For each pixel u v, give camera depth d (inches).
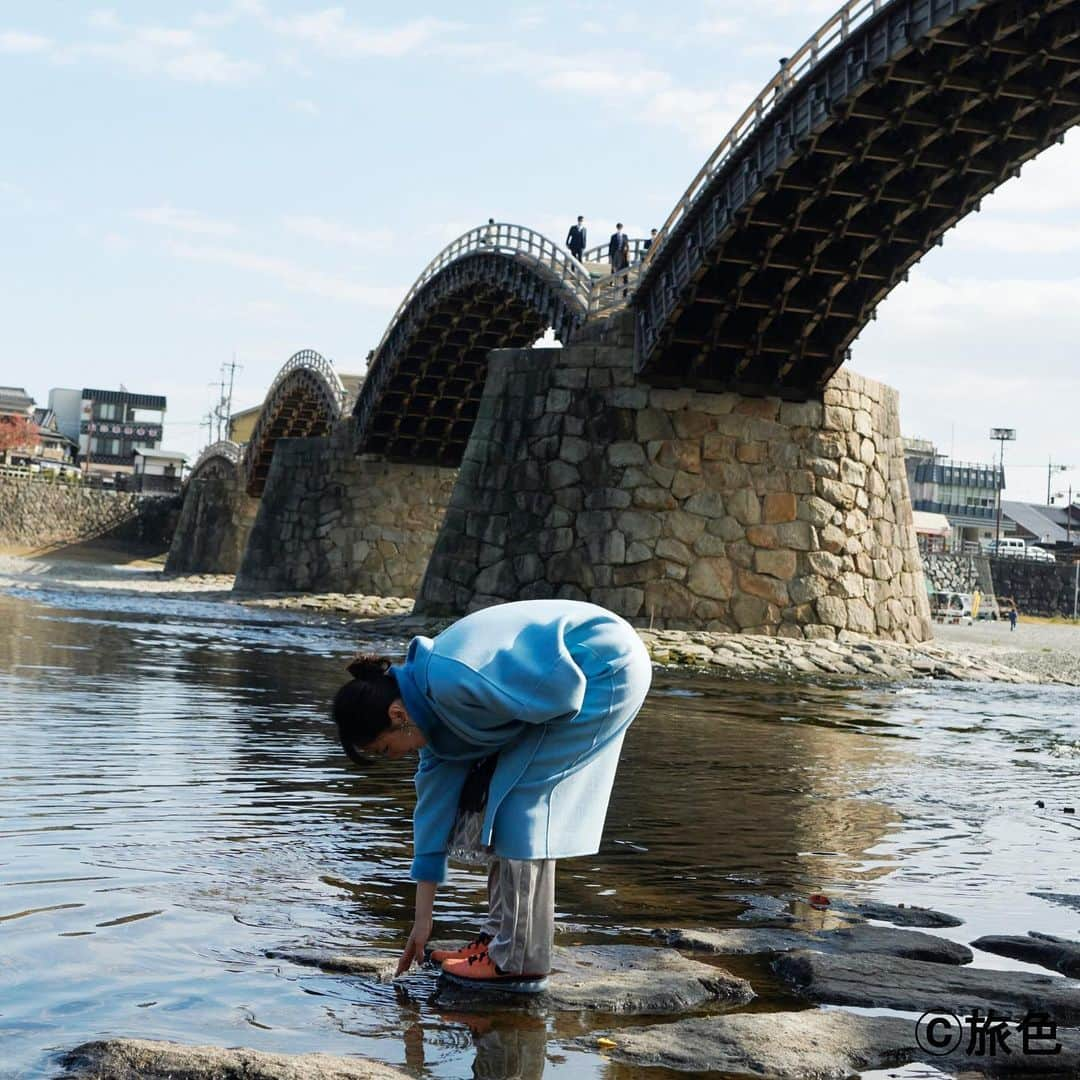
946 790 409.7
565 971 183.3
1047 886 263.4
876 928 218.2
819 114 1040.8
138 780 331.3
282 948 187.2
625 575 1289.4
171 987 166.7
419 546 2183.8
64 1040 145.4
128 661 721.6
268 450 3043.8
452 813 180.5
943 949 203.8
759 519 1323.8
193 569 3267.7
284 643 1018.1
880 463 1450.5
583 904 230.5
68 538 3973.9
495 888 181.8
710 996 175.8
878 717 696.4
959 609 2994.6
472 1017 161.9
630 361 1336.1
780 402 1360.7
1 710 463.2
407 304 2003.0
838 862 280.8
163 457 5433.1
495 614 183.3
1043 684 1102.4
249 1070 135.5
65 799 298.7
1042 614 3774.6
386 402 2137.1
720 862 275.1
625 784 389.4
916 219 1220.5
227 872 234.4
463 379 2095.2
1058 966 199.0
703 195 1183.6
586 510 1314.0
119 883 220.7
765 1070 145.7
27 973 169.0
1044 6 893.2
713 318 1279.5
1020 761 508.7
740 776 419.2
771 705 740.0
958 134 1089.4
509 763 177.0
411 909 216.8
